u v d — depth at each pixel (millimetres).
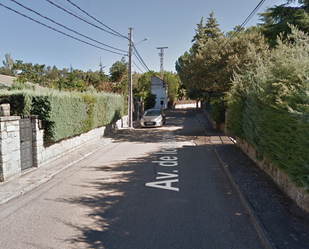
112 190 5758
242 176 6234
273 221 3770
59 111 8484
